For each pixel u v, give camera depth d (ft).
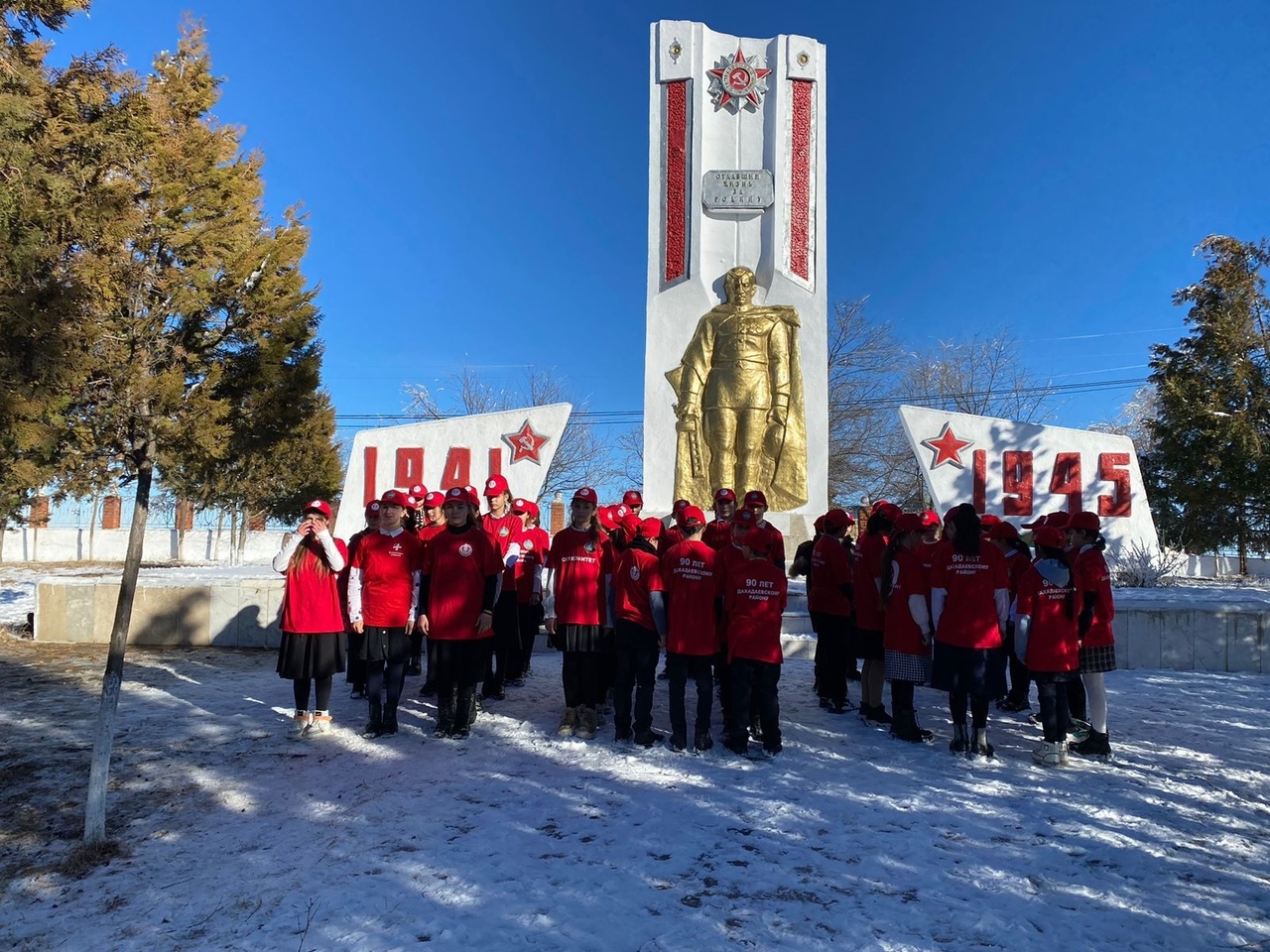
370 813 16.79
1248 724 25.11
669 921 12.19
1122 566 51.62
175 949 11.51
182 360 44.16
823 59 53.31
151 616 40.37
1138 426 135.85
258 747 21.67
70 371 21.20
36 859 14.75
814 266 51.52
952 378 112.68
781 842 15.25
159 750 21.35
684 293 52.03
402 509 23.53
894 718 22.84
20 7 22.97
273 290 49.19
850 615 25.84
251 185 46.60
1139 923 12.23
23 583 74.49
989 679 20.83
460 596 22.41
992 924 12.12
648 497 50.80
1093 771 19.93
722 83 53.26
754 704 23.39
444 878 13.71
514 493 52.21
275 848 15.05
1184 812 16.98
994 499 54.95
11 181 21.27
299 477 79.20
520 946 11.49
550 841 15.29
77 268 32.76
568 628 22.72
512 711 26.05
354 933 11.87
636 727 21.89
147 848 15.08
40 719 24.59
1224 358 60.03
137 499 29.78
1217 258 61.72
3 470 27.43
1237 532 65.67
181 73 46.03
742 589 21.30
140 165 40.60
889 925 12.10
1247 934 11.93
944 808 17.10
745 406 49.62
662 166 53.47
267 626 39.83
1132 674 34.14
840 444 103.65
